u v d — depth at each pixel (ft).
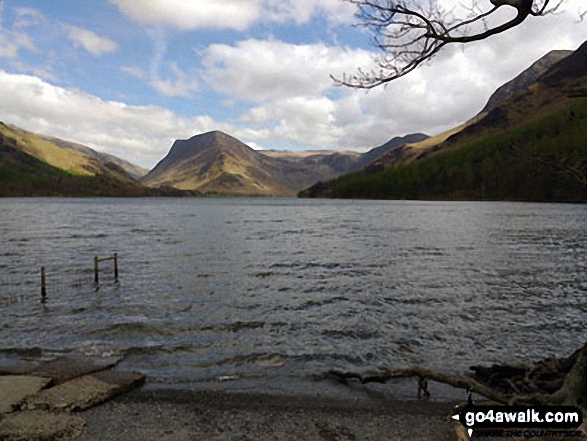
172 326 51.78
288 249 129.29
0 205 489.67
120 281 80.79
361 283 78.43
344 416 28.17
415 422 27.30
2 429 23.43
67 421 25.05
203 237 166.81
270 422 26.99
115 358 40.75
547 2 18.48
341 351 43.27
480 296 67.72
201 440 24.22
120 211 402.11
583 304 62.64
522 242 144.25
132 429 25.31
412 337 47.88
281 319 54.95
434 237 162.30
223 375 36.60
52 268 95.04
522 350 43.91
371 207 462.19
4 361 39.73
